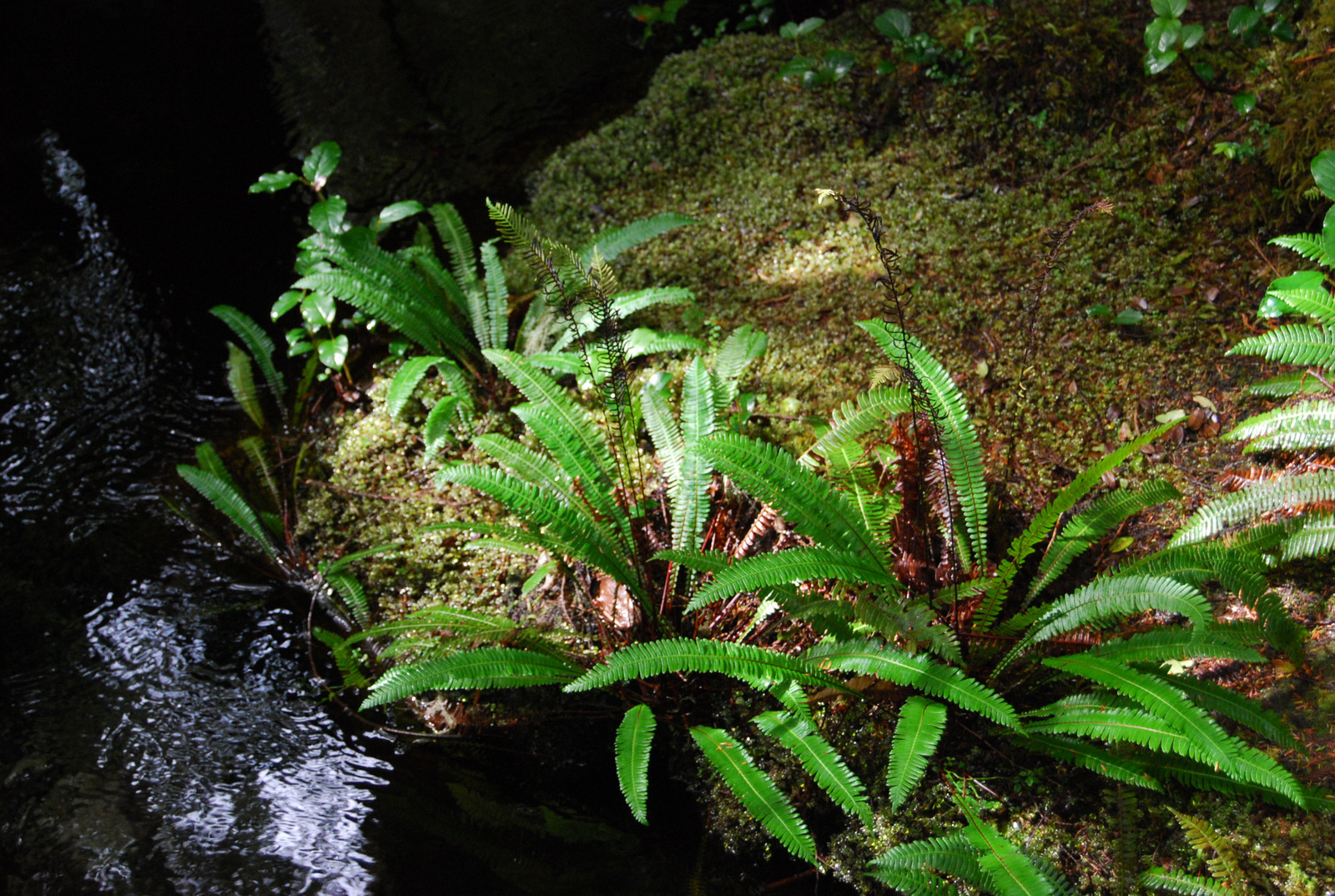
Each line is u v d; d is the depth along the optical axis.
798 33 6.16
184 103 7.36
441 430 4.42
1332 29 4.62
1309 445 3.44
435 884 3.26
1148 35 4.70
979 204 5.23
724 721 3.65
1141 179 5.02
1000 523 3.95
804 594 3.33
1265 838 2.91
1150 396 4.20
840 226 5.38
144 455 5.07
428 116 6.98
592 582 4.07
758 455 3.32
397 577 4.37
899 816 3.26
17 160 6.95
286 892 3.22
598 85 7.10
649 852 3.44
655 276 5.38
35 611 4.32
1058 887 2.88
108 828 3.43
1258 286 4.42
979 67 5.57
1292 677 3.27
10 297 5.91
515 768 3.74
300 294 4.92
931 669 3.01
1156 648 2.98
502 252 5.85
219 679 4.05
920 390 3.09
